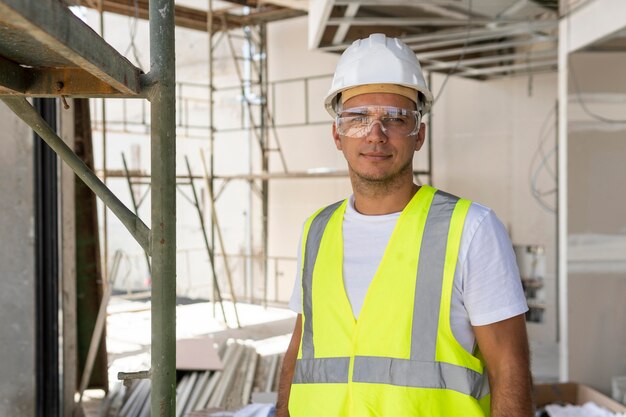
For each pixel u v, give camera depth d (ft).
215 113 36.11
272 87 33.45
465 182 27.76
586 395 12.59
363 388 4.41
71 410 14.25
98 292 16.72
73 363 14.44
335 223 5.01
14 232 12.42
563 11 15.98
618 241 15.53
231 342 22.27
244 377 17.39
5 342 12.44
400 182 4.74
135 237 4.75
